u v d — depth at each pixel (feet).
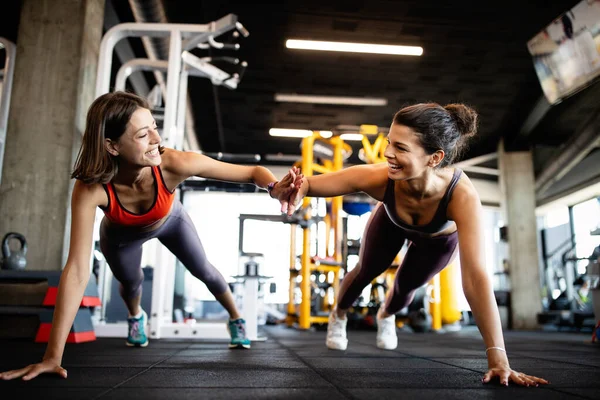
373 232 6.70
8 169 11.90
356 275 7.50
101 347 8.64
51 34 12.52
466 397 3.74
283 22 20.40
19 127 12.07
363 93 26.58
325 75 24.72
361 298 23.13
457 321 22.95
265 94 26.55
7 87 16.12
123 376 4.75
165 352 7.80
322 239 28.81
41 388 3.92
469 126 5.20
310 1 19.12
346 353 8.18
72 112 12.23
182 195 26.53
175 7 19.20
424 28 20.71
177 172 5.33
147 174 5.17
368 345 10.50
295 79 25.08
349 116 29.27
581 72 16.26
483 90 26.05
